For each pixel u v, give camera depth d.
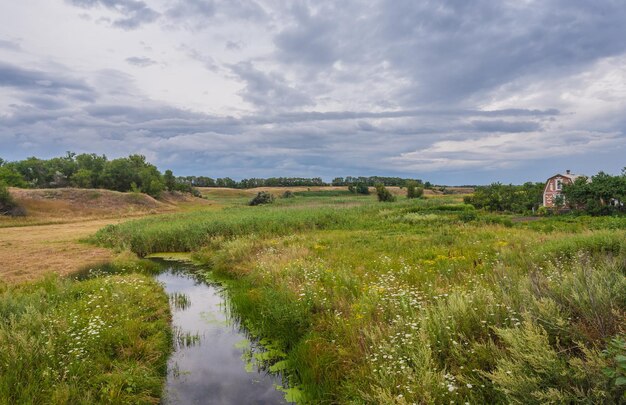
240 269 13.88
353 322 6.63
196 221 27.36
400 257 12.37
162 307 9.80
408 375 4.47
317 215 28.02
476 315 5.45
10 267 15.63
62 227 35.53
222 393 5.89
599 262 8.16
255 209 46.47
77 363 5.70
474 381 4.29
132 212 57.97
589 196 28.50
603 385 3.30
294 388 5.87
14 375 5.16
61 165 98.25
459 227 21.78
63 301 8.98
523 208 34.41
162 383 6.19
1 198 43.81
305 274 9.97
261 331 8.16
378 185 61.97
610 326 4.18
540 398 3.41
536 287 5.43
